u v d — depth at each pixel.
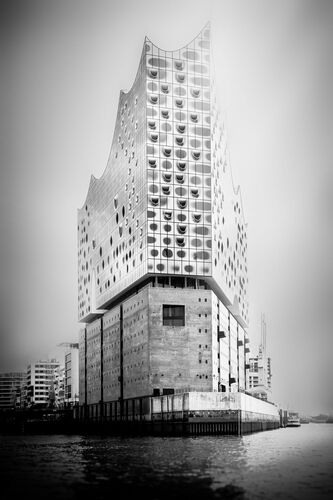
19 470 56.75
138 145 133.38
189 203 128.00
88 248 176.88
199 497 41.34
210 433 109.88
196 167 129.88
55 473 54.03
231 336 154.50
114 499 40.91
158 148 128.62
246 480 48.84
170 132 129.75
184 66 133.00
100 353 161.12
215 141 136.12
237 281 163.12
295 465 59.66
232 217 157.00
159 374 121.94
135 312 132.12
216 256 131.12
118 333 144.88
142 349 126.38
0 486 46.97
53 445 93.75
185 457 66.62
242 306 172.00
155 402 119.94
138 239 130.25
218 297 144.88
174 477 50.47
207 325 125.38
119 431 140.25
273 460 64.44
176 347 123.31
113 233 149.75
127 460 64.00
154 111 129.88
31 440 113.69
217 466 57.97
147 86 130.50
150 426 120.56
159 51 132.50
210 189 129.62
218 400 111.44
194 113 131.75
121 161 145.38
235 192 166.50
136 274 130.38
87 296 174.50
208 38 135.25
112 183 152.75
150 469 55.72
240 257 171.75
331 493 42.91
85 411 174.00
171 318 124.62
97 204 168.12
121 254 142.25
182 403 111.69
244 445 87.44
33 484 47.75
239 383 168.62
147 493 42.94
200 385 122.94
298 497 41.34
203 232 127.62
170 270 124.44
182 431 110.88
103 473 53.47
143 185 128.50
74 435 136.38
